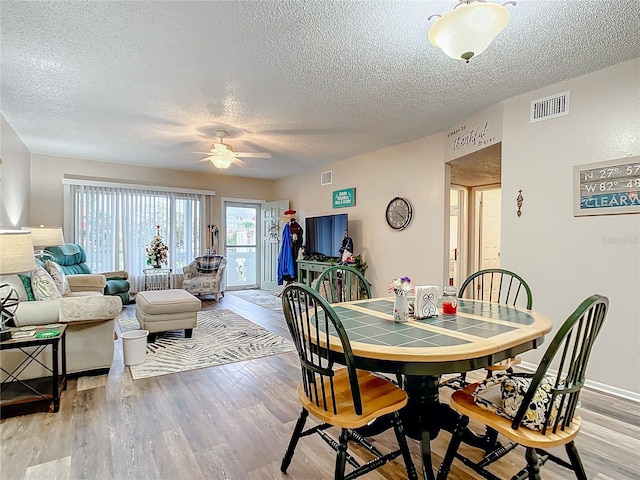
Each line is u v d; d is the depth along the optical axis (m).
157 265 6.17
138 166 6.29
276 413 2.29
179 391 2.60
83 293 4.11
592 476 1.68
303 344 1.57
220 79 2.81
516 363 2.12
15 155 4.29
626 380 2.50
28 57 2.48
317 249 5.95
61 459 1.79
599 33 2.14
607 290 2.59
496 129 3.31
